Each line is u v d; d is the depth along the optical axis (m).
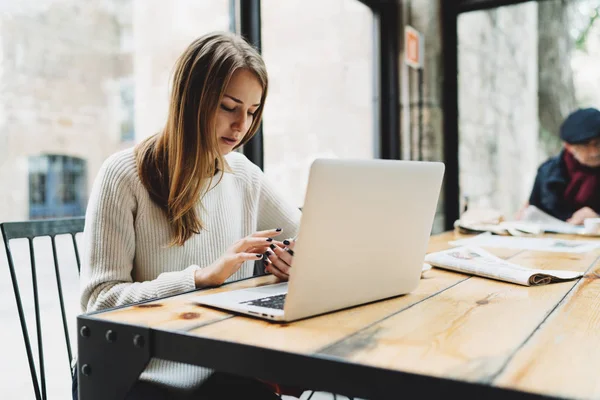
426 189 0.93
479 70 3.95
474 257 1.30
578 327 0.76
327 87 2.95
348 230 0.80
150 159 1.13
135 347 0.74
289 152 2.66
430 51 3.23
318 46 2.86
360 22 3.15
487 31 4.10
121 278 1.05
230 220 1.29
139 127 3.33
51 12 5.79
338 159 0.75
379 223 0.85
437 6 3.24
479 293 1.00
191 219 1.15
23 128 5.96
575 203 2.69
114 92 6.17
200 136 1.09
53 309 2.67
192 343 0.70
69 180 6.34
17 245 4.05
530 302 0.92
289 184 2.69
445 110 3.38
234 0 2.10
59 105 6.07
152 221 1.12
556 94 5.70
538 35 5.68
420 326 0.76
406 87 3.22
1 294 2.79
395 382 0.57
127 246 1.09
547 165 2.79
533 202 2.80
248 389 1.00
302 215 0.73
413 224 0.92
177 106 1.09
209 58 1.08
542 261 1.43
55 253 1.20
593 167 2.63
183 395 0.92
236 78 1.09
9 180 5.98
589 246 1.75
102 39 6.00
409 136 3.24
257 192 1.41
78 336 0.80
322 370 0.61
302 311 0.78
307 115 2.79
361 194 0.80
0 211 5.98
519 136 5.12
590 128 2.57
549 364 0.59
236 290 0.98
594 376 0.55
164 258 1.14
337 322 0.78
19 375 2.11
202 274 1.02
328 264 0.79
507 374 0.56
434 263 1.28
